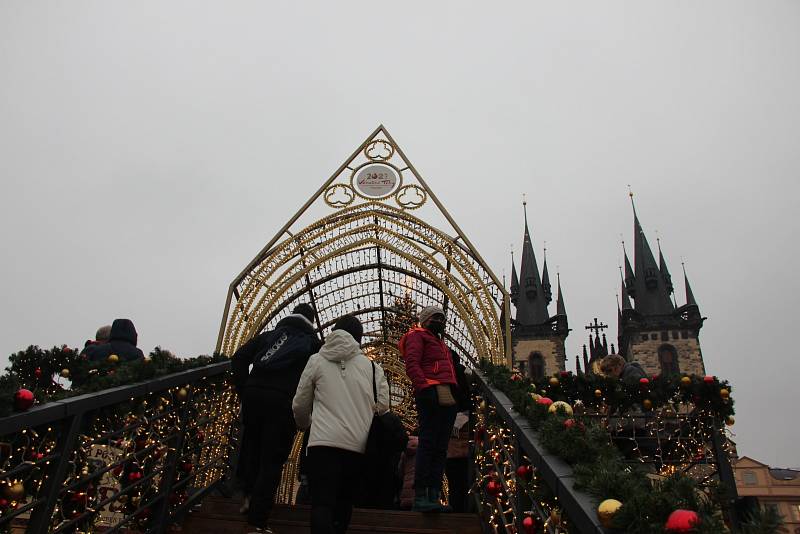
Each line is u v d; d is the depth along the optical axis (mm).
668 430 6805
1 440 3105
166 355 5121
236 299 10648
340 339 4879
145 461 4645
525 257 80375
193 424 5539
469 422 6883
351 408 4629
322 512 4262
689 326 71938
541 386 6719
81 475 3691
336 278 11922
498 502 4754
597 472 2588
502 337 10008
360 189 11430
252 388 5152
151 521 4766
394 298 12727
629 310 74438
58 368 6094
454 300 10250
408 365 5672
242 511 5297
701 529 1963
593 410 6719
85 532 3820
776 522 1919
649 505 2158
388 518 5523
